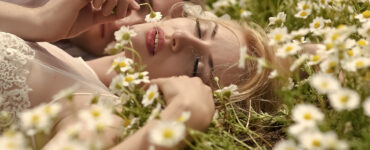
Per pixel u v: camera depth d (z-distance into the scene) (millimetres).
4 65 859
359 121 741
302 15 974
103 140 802
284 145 656
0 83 855
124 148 754
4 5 925
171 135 639
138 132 766
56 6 923
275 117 965
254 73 995
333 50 733
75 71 968
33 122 669
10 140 650
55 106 684
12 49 870
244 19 965
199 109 784
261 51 989
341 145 628
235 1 948
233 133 932
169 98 814
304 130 666
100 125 681
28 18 916
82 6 934
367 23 820
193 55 968
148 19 963
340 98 665
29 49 897
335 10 957
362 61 723
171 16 1151
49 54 955
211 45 973
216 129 834
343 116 744
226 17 1035
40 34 921
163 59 974
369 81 730
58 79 905
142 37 980
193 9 1125
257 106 1029
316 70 967
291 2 1052
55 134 858
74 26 969
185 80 835
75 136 667
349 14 950
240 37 1004
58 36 936
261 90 1017
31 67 886
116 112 781
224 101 908
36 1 1038
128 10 982
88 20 978
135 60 985
